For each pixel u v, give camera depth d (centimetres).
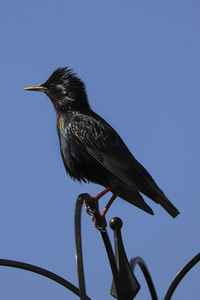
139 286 668
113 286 673
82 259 604
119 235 681
